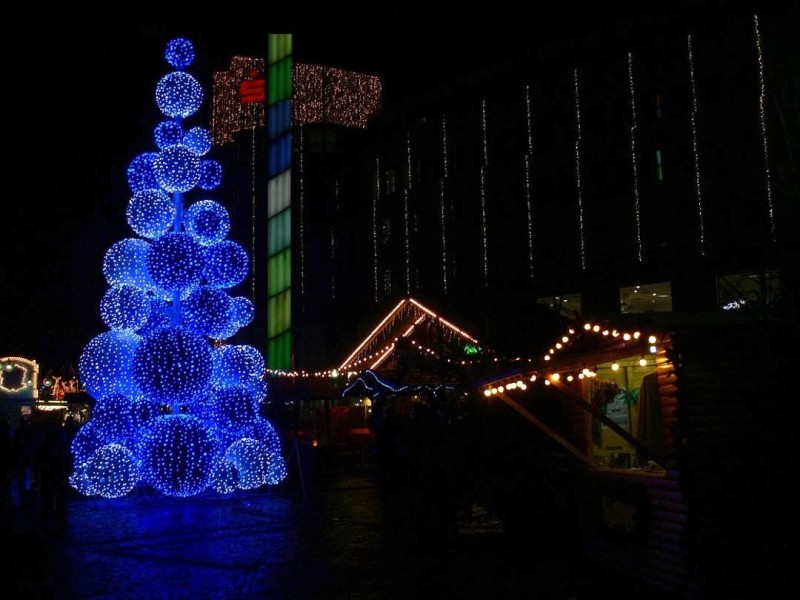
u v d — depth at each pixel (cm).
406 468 1753
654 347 793
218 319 1778
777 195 2342
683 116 2800
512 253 3412
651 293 2838
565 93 3262
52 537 1346
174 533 1369
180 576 1016
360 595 897
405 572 1011
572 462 1078
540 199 3319
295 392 2583
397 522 1449
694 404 754
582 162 3142
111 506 1756
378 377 2177
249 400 1828
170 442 1722
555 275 3183
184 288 1783
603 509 1036
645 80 2945
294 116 4531
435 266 3766
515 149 3475
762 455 722
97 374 1788
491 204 3531
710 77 2727
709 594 727
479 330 1465
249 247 4419
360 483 2261
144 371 1675
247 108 4531
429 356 1659
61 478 1370
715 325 760
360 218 4319
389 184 4172
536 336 1280
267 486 2038
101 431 1788
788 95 2311
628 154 2975
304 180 4525
